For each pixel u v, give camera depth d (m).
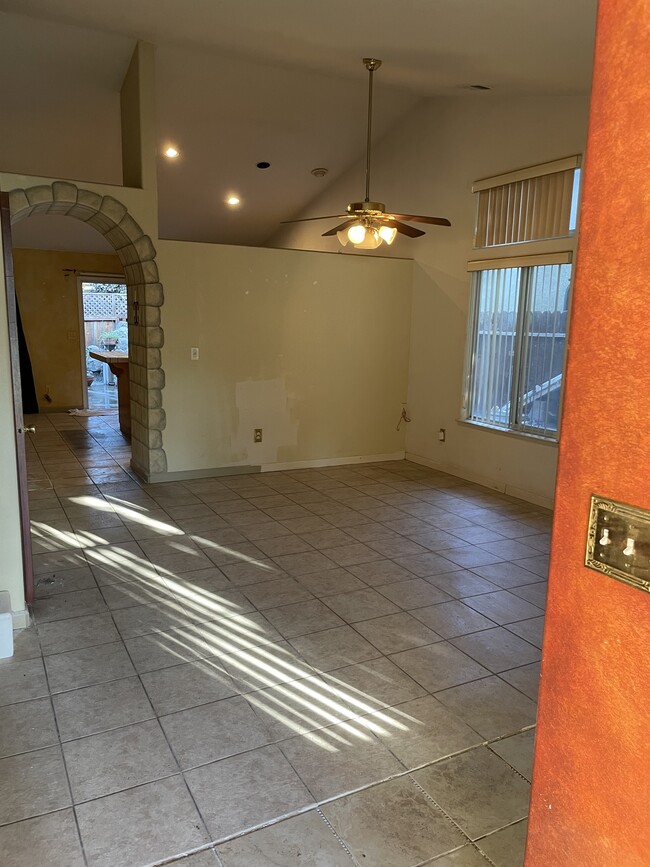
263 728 2.22
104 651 2.71
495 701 2.41
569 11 2.58
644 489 0.93
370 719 2.29
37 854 1.68
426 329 6.16
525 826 1.81
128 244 5.13
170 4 3.69
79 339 9.13
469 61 3.80
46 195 4.61
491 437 5.45
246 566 3.66
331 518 4.59
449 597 3.31
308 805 1.87
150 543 4.00
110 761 2.04
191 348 5.42
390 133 6.36
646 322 0.90
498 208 5.16
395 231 4.34
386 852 1.71
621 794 1.01
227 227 8.44
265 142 6.39
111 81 5.32
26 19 4.39
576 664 1.08
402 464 6.39
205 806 1.86
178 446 5.52
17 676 2.51
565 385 1.06
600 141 0.96
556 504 1.09
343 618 3.05
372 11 3.08
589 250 0.99
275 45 4.29
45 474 5.70
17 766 2.01
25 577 2.97
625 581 0.97
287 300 5.77
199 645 2.78
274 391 5.87
